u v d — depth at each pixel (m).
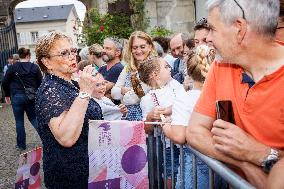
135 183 2.34
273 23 1.38
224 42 1.43
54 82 2.30
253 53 1.41
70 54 2.36
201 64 2.28
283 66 1.39
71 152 2.27
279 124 1.41
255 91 1.44
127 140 2.33
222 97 1.57
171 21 10.95
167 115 2.69
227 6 1.39
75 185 2.31
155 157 2.78
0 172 5.29
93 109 2.46
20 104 6.52
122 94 4.03
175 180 2.75
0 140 7.61
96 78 2.20
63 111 2.21
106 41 4.99
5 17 17.42
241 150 1.43
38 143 7.11
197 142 1.65
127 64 4.14
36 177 2.52
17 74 6.49
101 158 2.33
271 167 1.37
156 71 3.06
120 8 11.08
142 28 10.87
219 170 1.45
